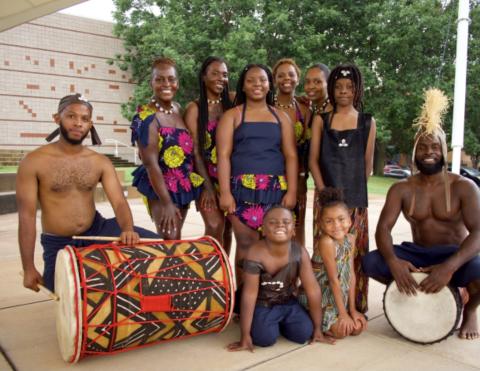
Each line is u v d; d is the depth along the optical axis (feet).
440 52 55.93
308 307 9.21
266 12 54.80
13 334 9.23
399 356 8.41
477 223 8.89
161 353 8.50
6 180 31.63
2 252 16.43
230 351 8.59
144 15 57.47
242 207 9.79
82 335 7.50
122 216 9.46
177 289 8.18
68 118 8.91
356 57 54.90
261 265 8.64
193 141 10.75
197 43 52.65
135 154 62.23
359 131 9.79
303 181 11.61
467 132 58.03
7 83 55.52
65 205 9.21
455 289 8.74
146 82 57.26
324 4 53.57
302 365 8.04
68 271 7.57
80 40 60.03
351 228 9.93
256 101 9.87
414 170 10.02
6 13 28.53
